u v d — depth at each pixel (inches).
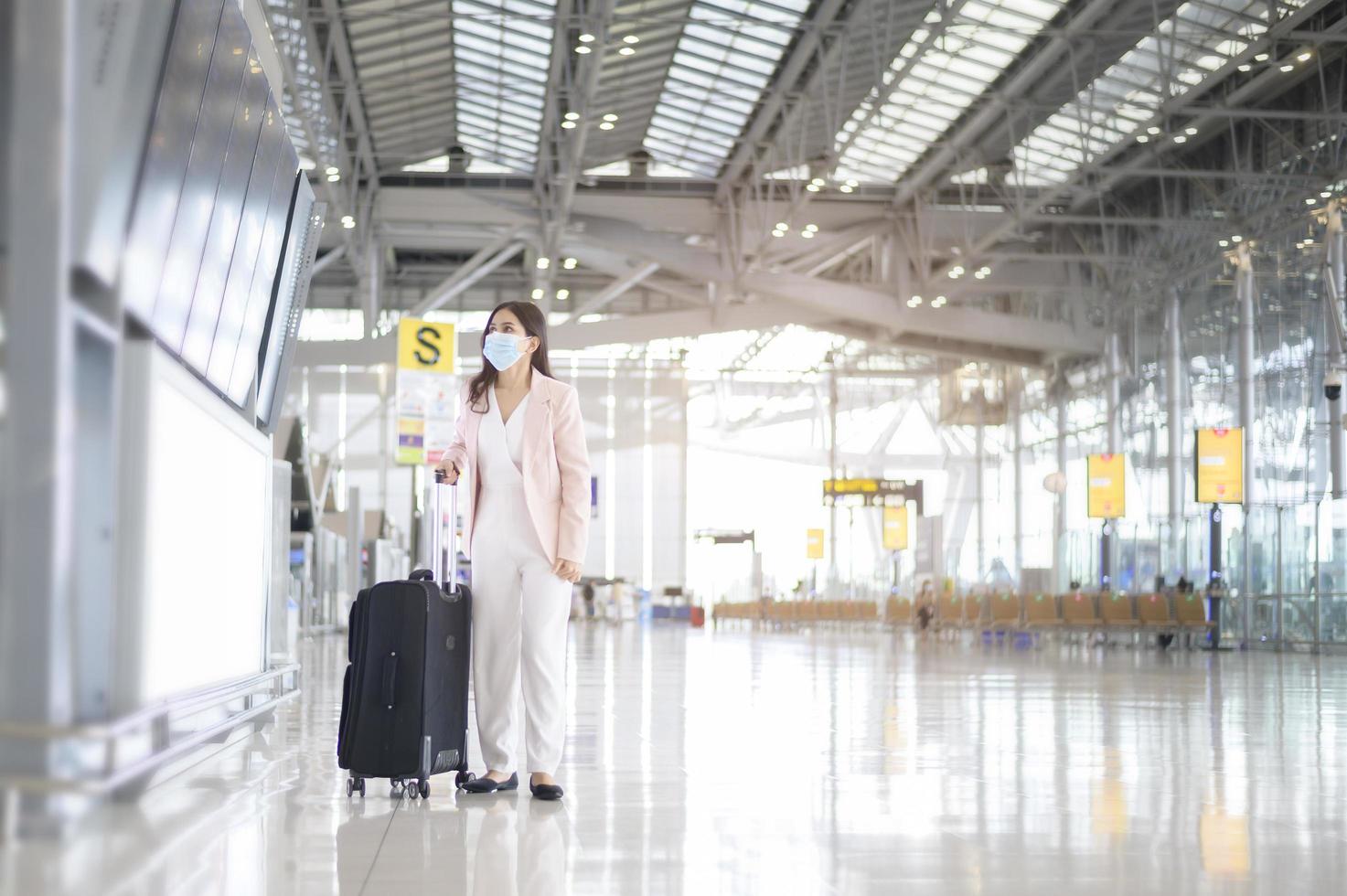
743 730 307.3
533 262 1761.8
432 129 1328.7
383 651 189.6
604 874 136.6
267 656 256.7
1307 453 1197.7
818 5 978.1
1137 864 145.7
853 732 302.0
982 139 1285.7
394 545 1434.5
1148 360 1520.7
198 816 167.8
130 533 146.3
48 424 120.6
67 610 121.5
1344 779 223.0
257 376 256.4
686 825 170.1
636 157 1406.3
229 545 212.8
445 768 194.7
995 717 351.6
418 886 128.2
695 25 986.1
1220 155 1336.1
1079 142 1269.7
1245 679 606.2
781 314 1573.6
